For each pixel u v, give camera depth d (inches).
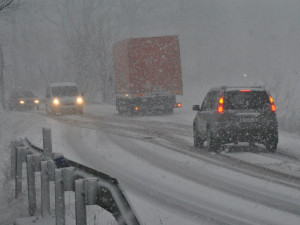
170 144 1157.7
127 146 1120.2
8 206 531.2
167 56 2192.4
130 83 2170.3
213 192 601.0
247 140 984.9
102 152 1018.1
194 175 727.7
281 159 883.4
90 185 325.4
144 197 580.1
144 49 2180.1
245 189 615.8
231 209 512.4
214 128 985.5
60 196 388.2
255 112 973.2
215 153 986.1
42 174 451.8
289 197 566.6
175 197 577.0
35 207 486.0
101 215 479.8
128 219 292.0
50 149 452.8
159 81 2191.2
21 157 550.9
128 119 2037.4
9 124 1721.2
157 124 1764.3
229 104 979.9
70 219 446.3
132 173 756.0
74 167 383.6
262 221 462.9
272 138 978.7
